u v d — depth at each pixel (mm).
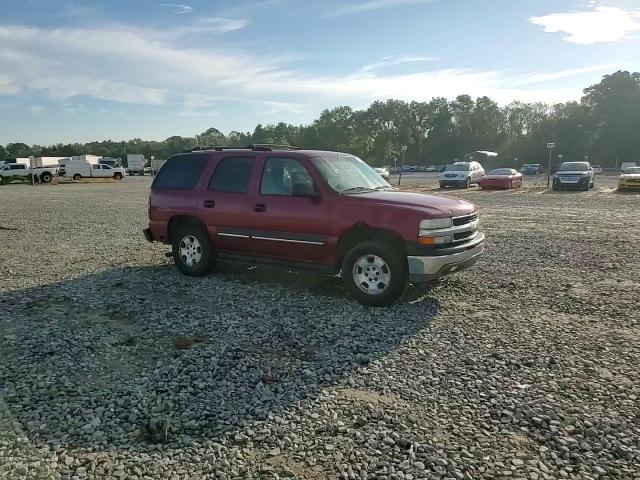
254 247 7133
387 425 3510
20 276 7957
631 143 93938
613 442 3301
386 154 97938
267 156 7172
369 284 6242
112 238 11938
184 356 4711
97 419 3592
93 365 4516
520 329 5383
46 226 14273
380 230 6191
